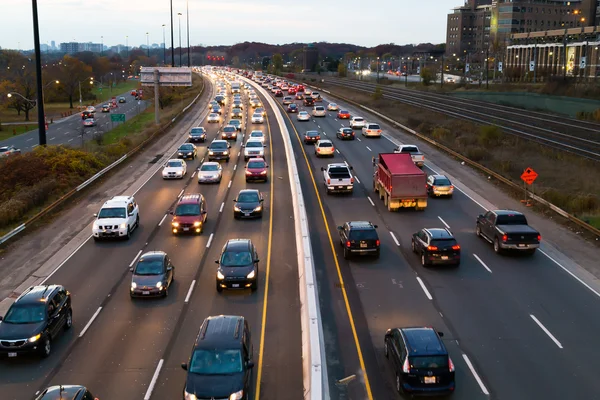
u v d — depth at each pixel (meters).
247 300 22.92
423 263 26.69
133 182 46.09
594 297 23.08
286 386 16.53
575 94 91.00
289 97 112.06
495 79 153.25
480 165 47.81
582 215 34.81
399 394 16.05
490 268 26.45
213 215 35.97
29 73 133.62
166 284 23.45
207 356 15.62
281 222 34.19
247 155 54.25
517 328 20.30
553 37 146.62
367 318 21.19
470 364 17.77
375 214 35.78
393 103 104.25
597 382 16.70
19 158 47.00
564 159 50.56
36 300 19.25
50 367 17.83
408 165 37.34
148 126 79.00
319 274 25.78
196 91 138.12
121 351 18.80
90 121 93.19
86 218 35.72
